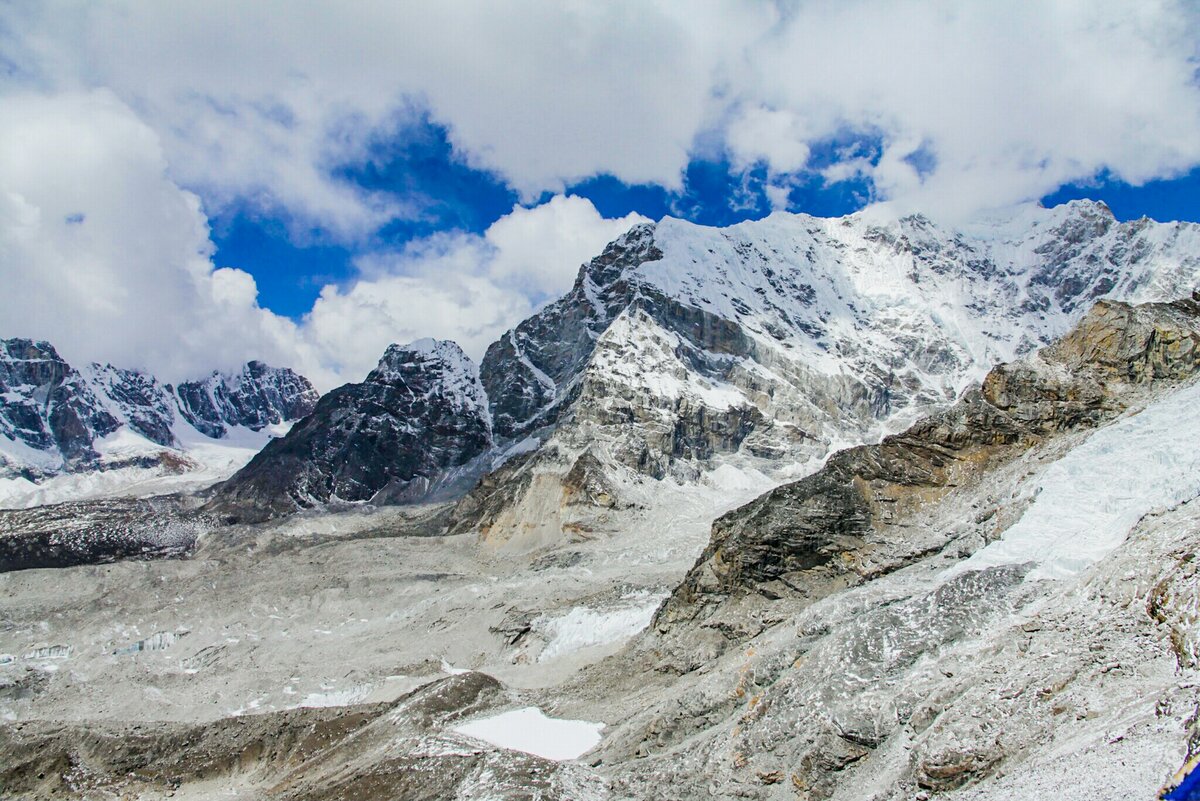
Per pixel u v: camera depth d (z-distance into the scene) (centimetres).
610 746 5800
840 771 4119
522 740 6319
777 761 4412
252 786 7319
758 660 5541
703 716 5519
